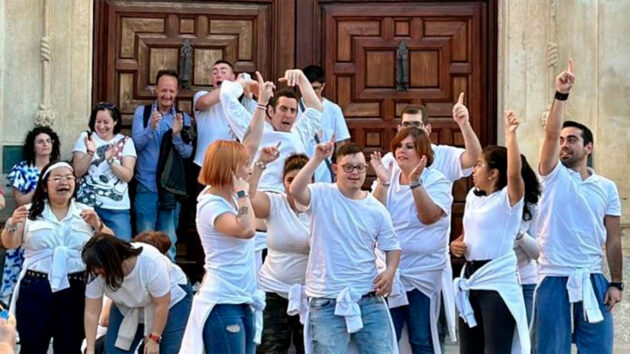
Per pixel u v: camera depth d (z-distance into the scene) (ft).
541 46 33.73
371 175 34.47
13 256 30.27
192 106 34.24
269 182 27.45
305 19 34.68
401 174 25.20
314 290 23.06
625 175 33.22
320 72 31.73
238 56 34.63
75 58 33.42
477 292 23.70
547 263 25.20
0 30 32.81
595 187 25.34
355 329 22.62
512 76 33.73
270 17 34.68
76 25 33.45
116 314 24.35
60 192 25.77
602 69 33.50
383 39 34.63
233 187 21.72
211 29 34.58
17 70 33.04
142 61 34.32
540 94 33.68
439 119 34.53
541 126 33.58
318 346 22.80
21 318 25.71
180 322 24.89
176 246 33.32
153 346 23.76
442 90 34.55
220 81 31.83
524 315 23.50
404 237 24.73
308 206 23.11
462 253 24.11
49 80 33.17
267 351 24.67
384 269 23.75
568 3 33.58
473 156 26.53
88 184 30.40
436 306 24.75
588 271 24.95
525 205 24.76
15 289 25.86
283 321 24.77
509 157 23.25
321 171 29.55
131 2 34.35
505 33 33.76
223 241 21.66
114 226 30.45
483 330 23.79
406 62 34.47
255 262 24.56
